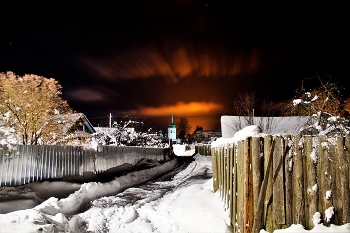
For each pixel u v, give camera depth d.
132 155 22.03
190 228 5.60
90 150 14.71
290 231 3.87
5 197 8.11
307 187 4.04
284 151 4.18
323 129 13.70
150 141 43.19
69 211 7.92
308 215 3.97
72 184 10.96
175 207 6.86
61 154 12.16
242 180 4.49
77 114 16.95
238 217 4.65
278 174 4.14
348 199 3.85
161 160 31.73
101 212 7.28
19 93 13.68
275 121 27.39
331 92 14.52
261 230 4.03
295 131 22.50
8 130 13.38
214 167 7.98
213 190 7.88
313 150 4.09
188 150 60.00
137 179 15.52
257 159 4.19
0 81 13.42
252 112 27.98
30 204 8.01
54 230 5.00
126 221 6.56
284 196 4.09
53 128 14.95
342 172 3.92
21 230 4.45
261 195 4.08
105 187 11.25
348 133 12.88
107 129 34.56
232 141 5.61
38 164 10.77
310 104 13.83
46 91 14.45
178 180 14.36
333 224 3.82
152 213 7.05
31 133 14.10
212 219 5.56
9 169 9.53
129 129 35.66
